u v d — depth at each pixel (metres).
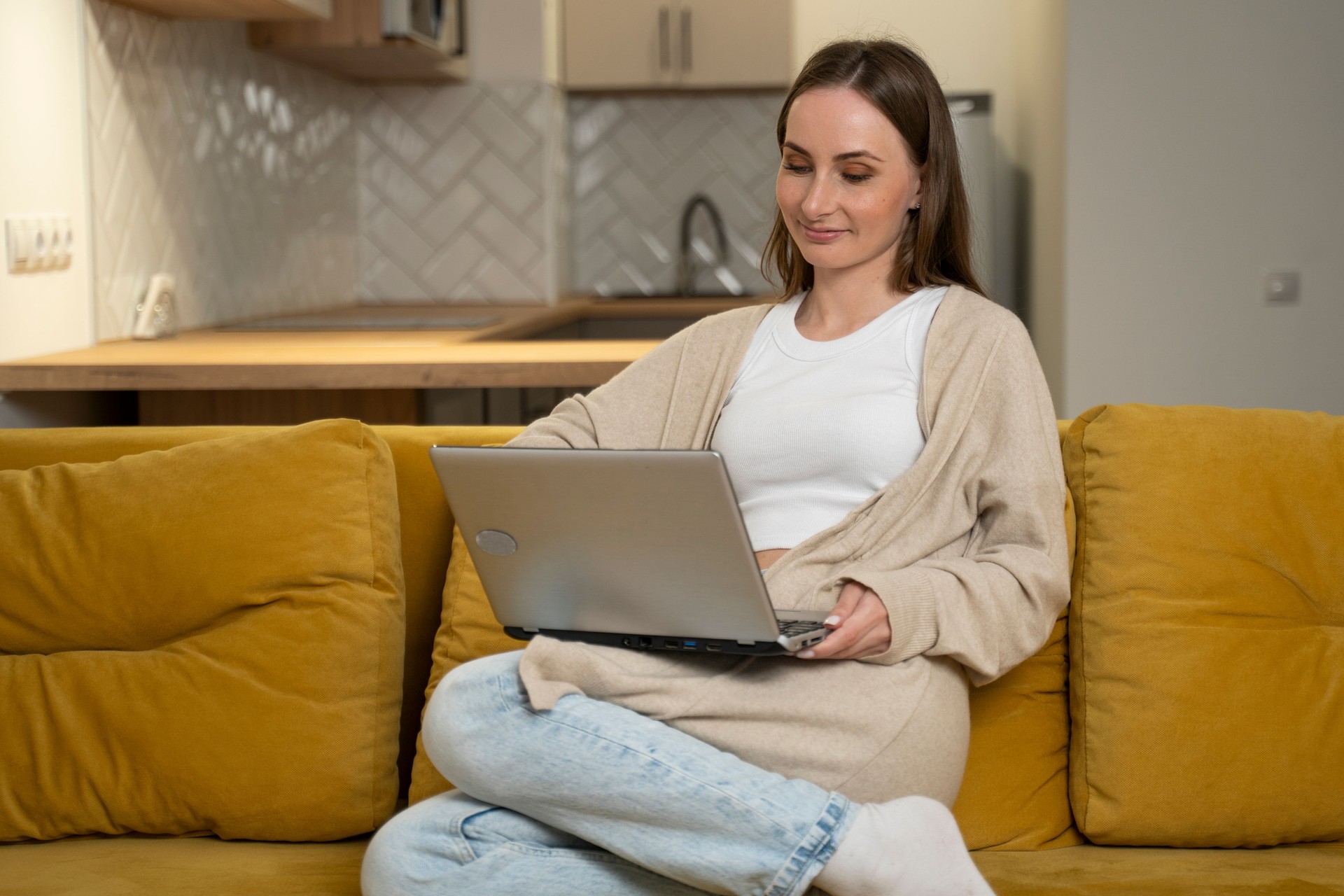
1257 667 1.45
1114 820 1.45
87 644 1.59
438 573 1.74
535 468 1.21
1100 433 1.59
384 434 1.79
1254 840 1.44
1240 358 3.61
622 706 1.26
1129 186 3.58
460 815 1.26
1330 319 3.58
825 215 1.51
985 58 4.84
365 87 4.58
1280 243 3.56
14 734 1.53
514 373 2.37
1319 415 1.59
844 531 1.43
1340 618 1.50
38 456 1.75
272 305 3.86
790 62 4.72
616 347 2.63
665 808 1.17
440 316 3.90
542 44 4.50
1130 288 3.61
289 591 1.56
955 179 1.57
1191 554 1.50
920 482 1.42
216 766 1.50
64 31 2.60
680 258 5.10
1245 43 3.52
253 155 3.71
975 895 1.17
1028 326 4.50
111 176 2.86
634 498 1.18
